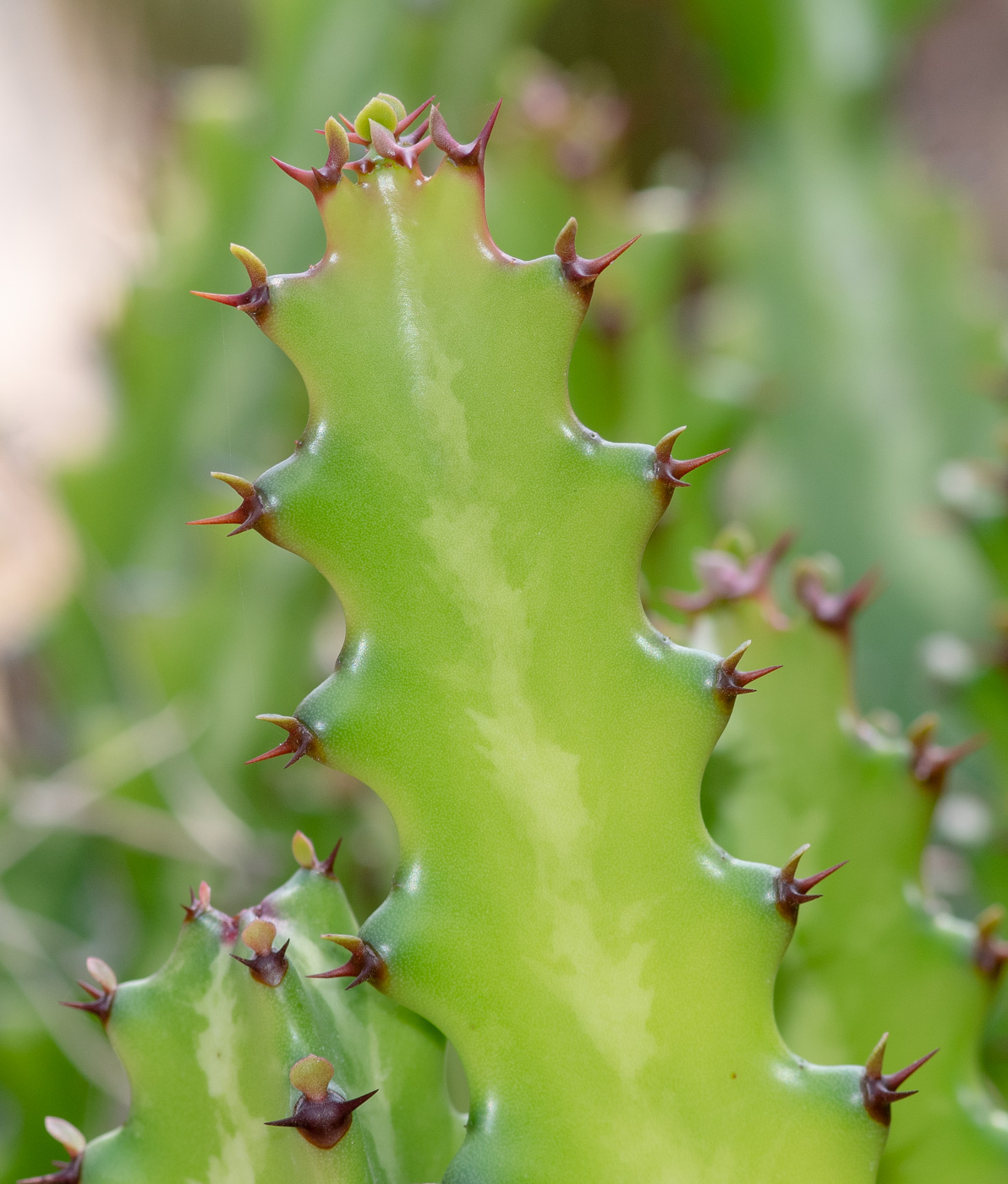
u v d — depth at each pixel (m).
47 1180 0.56
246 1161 0.56
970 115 2.36
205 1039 0.56
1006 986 0.69
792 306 1.26
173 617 1.05
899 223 1.25
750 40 1.28
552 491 0.55
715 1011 0.56
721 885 0.56
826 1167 0.56
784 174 1.29
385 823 0.94
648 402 0.90
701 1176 0.56
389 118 0.56
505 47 1.14
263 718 0.55
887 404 1.21
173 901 0.96
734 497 1.23
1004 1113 0.63
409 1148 0.58
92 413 1.68
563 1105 0.56
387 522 0.55
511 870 0.56
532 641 0.55
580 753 0.56
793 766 0.63
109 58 2.14
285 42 1.13
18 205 2.11
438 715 0.55
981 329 1.21
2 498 1.46
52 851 1.03
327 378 0.55
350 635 0.56
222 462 1.12
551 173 0.94
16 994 0.89
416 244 0.55
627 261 0.94
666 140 2.09
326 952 0.58
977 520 0.74
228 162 1.13
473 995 0.56
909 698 1.06
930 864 0.87
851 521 1.18
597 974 0.56
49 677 1.21
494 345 0.55
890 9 1.30
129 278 1.15
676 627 0.65
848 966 0.62
